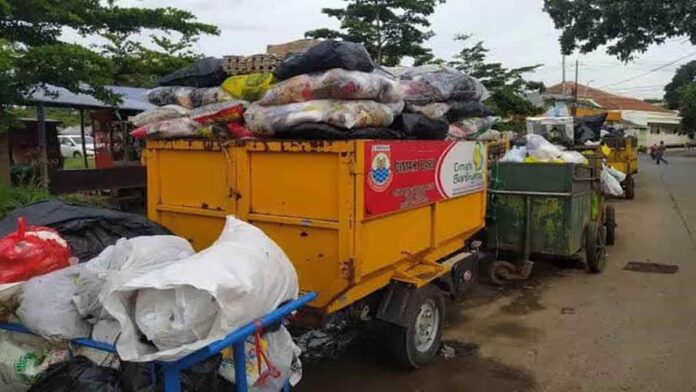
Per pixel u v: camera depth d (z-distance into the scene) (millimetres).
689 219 12375
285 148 3621
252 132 3867
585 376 4371
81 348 2480
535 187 6887
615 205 15172
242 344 2580
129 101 13750
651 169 31391
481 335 5281
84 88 11531
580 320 5688
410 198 4062
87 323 2477
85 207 3619
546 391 4133
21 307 2479
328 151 3457
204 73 4266
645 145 65188
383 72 4160
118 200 12477
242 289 2361
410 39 19406
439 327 4668
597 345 5004
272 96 3686
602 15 18797
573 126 11711
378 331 4414
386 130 3887
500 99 24984
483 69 25781
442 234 4723
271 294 2652
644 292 6668
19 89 8672
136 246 2684
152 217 4445
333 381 4293
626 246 9445
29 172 11500
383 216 3771
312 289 3629
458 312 5980
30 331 2500
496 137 8047
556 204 6809
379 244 3768
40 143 12055
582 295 6586
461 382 4277
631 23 18125
